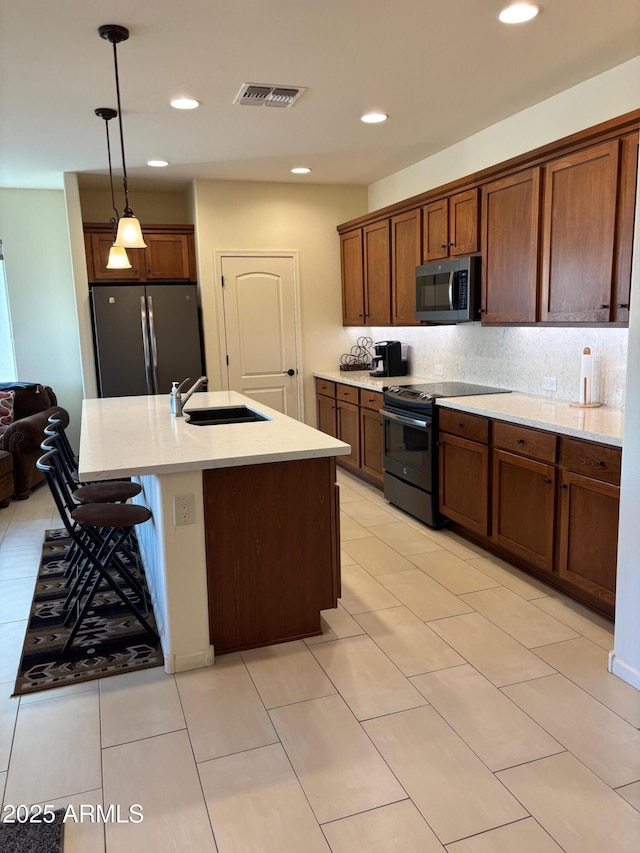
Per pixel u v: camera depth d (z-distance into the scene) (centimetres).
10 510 475
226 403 399
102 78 310
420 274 441
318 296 597
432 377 512
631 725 209
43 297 614
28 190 595
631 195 269
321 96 342
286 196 572
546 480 298
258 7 242
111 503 305
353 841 164
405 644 264
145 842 165
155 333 540
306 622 272
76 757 199
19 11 240
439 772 189
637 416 216
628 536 226
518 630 274
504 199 354
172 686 238
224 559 254
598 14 255
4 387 549
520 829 167
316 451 249
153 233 556
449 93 344
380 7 245
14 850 163
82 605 310
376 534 402
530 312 338
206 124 385
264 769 192
